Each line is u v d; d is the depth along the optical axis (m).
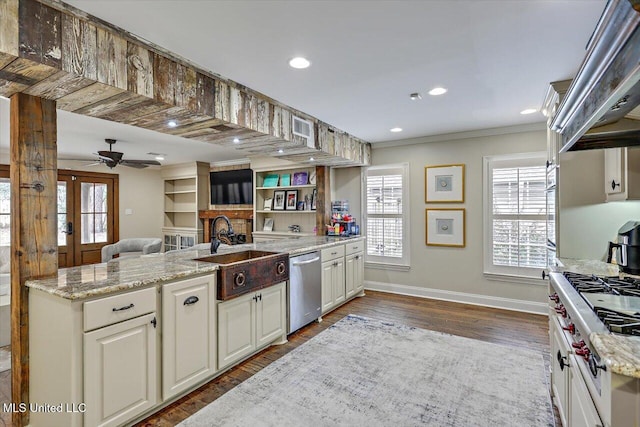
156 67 2.11
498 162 4.27
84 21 1.74
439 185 4.65
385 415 2.07
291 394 2.31
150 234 7.85
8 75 1.70
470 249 4.46
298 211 5.56
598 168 2.46
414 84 2.76
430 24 1.88
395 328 3.54
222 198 7.02
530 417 2.03
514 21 1.85
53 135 2.04
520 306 4.15
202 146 5.23
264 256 3.20
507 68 2.46
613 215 2.44
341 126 4.11
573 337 1.46
